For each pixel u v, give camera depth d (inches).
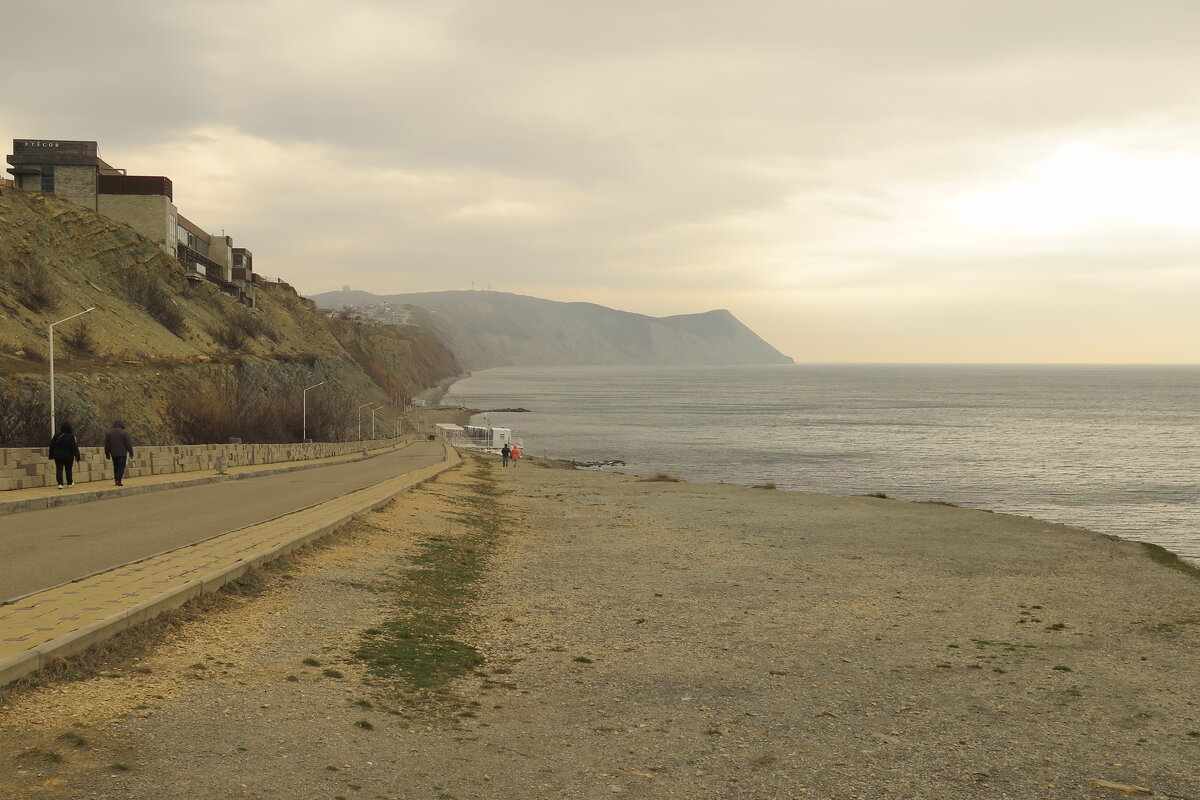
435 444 3929.6
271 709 308.3
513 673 412.8
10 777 224.4
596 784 281.7
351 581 555.2
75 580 433.7
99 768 237.3
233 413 2632.9
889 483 2783.0
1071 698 426.3
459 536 869.2
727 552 901.2
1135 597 737.0
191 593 420.8
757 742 338.3
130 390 2278.5
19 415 1686.8
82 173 3634.4
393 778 265.6
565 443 4360.2
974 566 876.6
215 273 4439.0
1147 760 338.6
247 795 236.7
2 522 716.0
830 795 287.1
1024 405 7864.2
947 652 518.9
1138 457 3543.3
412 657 408.5
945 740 353.7
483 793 264.5
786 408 7549.2
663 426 5556.1
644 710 371.6
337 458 2370.8
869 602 669.9
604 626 538.3
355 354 7047.2
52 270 2751.0
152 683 312.0
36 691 282.8
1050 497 2449.6
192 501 938.7
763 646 512.4
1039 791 300.0
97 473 1093.1
